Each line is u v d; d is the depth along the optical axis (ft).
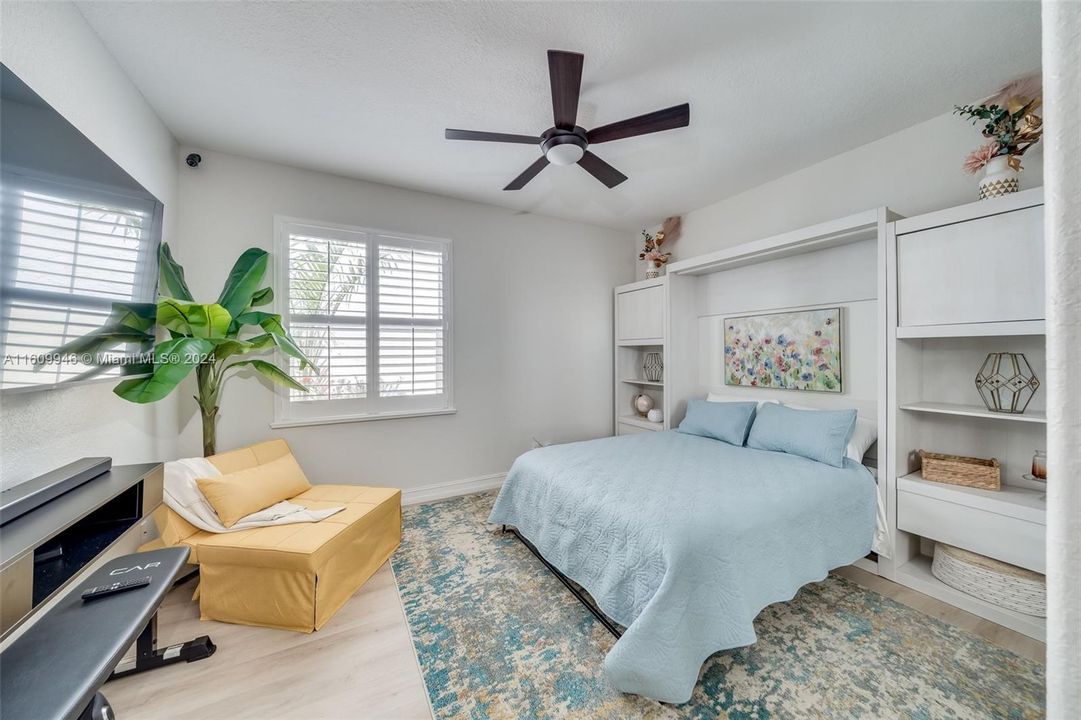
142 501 4.93
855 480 7.56
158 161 7.96
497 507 9.20
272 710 5.01
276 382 9.87
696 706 5.05
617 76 6.97
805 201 10.34
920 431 8.16
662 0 5.56
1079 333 1.12
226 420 9.44
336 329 10.53
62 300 4.40
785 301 10.83
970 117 7.70
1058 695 1.14
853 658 5.77
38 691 3.08
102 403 6.05
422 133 8.64
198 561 6.46
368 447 10.94
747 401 10.98
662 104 7.72
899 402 7.70
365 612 6.80
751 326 11.60
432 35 6.11
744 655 5.83
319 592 6.40
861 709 4.99
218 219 9.30
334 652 5.92
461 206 12.23
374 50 6.38
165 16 5.70
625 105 7.74
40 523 3.63
